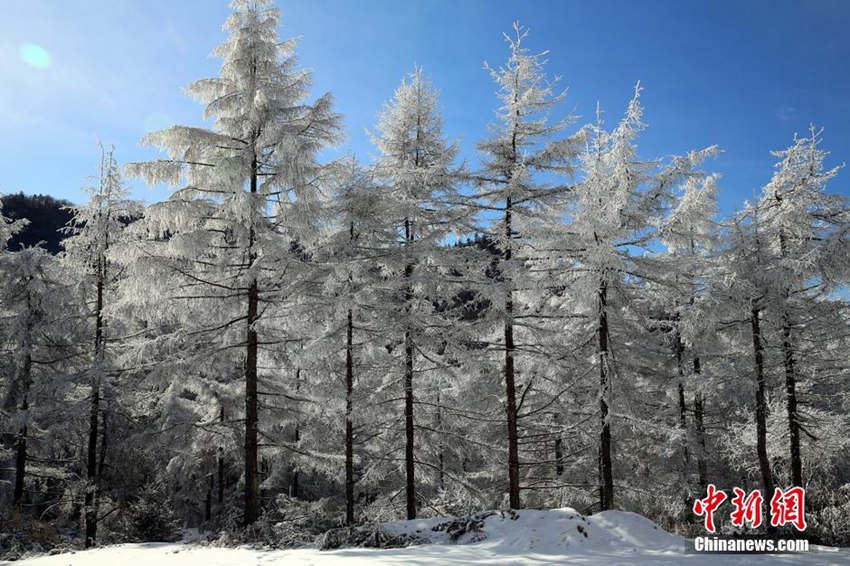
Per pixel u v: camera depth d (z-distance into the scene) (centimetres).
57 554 1391
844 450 1544
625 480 1934
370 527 1305
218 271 1566
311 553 1110
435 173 1566
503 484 2080
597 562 927
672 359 1914
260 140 1482
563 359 1609
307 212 1438
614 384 1511
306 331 1666
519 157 1659
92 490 1764
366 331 1673
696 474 1888
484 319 1561
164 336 1583
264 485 2425
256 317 1548
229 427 1983
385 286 1534
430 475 1828
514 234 1614
